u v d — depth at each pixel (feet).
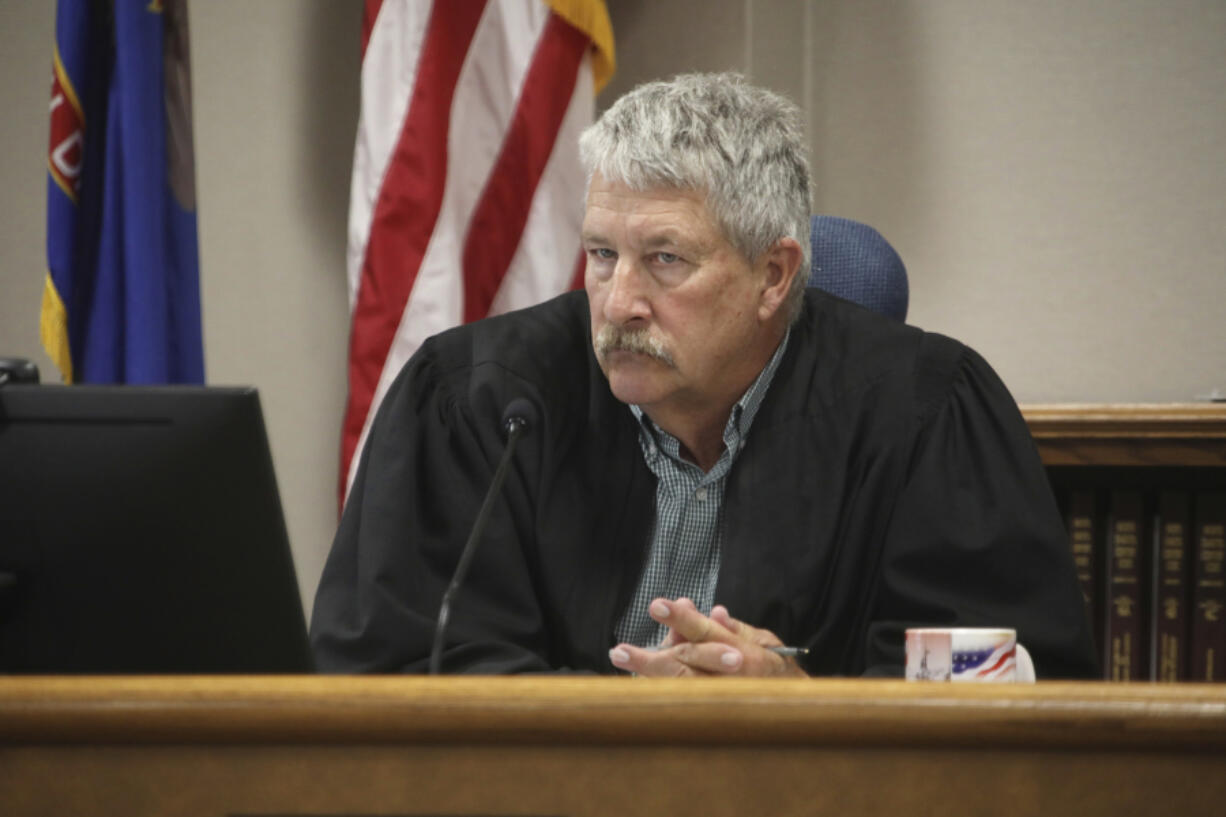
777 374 10.45
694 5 18.30
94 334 16.08
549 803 4.37
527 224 16.52
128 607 6.08
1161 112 17.35
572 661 9.82
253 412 6.08
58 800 4.38
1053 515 9.77
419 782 4.38
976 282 17.70
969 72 17.84
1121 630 14.51
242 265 18.80
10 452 6.04
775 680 4.47
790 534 9.90
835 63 18.19
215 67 18.92
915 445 10.12
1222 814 4.31
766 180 9.66
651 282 9.46
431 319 16.20
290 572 6.23
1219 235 17.13
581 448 10.40
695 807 4.36
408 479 9.92
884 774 4.36
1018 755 4.36
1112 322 17.34
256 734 4.33
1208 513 14.30
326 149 18.78
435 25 16.53
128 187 15.96
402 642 9.09
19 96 18.83
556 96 16.56
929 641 6.57
